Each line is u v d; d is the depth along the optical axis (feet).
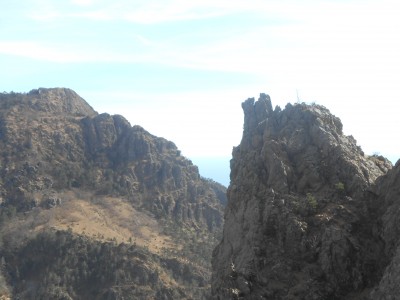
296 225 166.81
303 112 209.36
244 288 159.33
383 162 202.90
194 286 561.84
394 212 155.02
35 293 542.98
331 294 152.15
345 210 167.53
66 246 587.68
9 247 606.14
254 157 202.18
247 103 234.17
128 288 534.78
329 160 187.83
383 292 134.51
